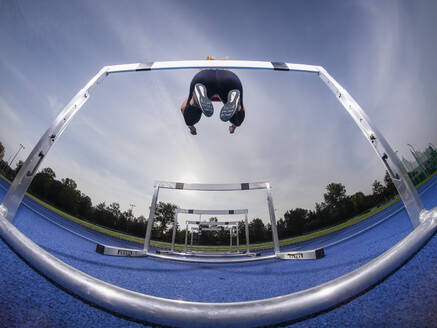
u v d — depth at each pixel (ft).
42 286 2.51
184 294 4.22
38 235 9.41
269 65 6.61
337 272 5.61
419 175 63.00
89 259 7.27
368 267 2.29
